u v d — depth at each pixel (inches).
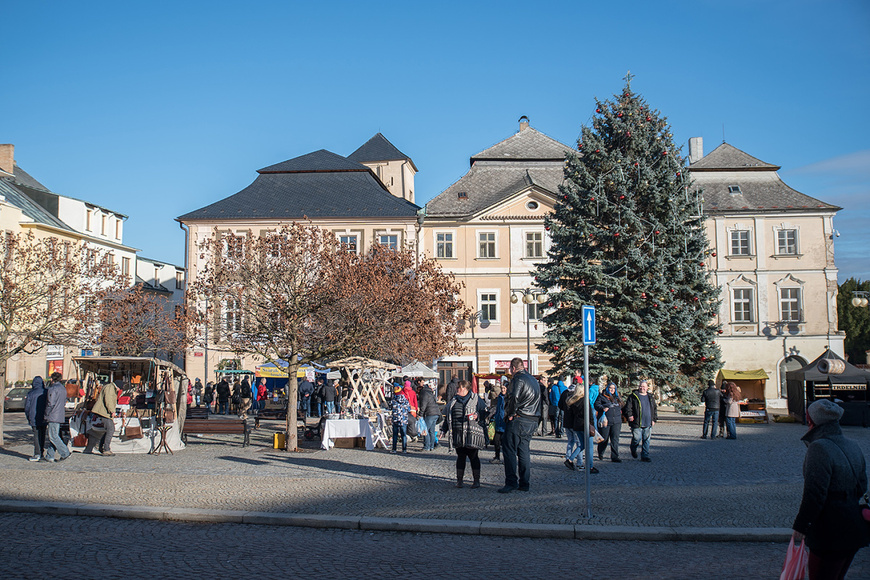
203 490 509.4
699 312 1307.8
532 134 2126.0
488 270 1936.5
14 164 2261.3
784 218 1993.1
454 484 553.0
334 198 2031.3
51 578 300.5
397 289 1102.4
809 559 234.8
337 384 1317.7
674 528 390.3
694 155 2333.9
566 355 1357.0
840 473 228.1
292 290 808.9
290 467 648.4
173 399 804.6
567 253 1339.8
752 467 657.6
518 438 514.3
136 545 362.3
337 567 323.6
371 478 578.9
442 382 1918.1
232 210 1983.3
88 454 754.2
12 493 490.6
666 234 1300.4
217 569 317.7
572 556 348.8
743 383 1891.0
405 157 2529.5
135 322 1096.2
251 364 1910.7
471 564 331.6
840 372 1235.2
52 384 694.5
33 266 974.4
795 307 1983.3
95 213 2101.4
